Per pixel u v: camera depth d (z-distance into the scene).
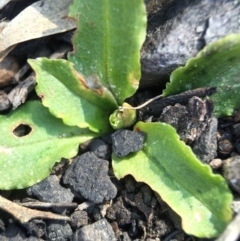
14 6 0.12
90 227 0.10
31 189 0.11
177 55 0.10
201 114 0.10
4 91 0.12
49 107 0.11
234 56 0.10
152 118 0.11
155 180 0.10
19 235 0.10
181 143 0.10
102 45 0.10
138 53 0.10
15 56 0.12
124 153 0.10
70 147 0.11
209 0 0.10
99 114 0.11
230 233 0.09
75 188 0.11
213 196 0.09
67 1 0.12
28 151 0.11
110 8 0.10
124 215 0.10
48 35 0.12
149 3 0.11
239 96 0.10
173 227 0.10
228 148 0.10
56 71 0.11
